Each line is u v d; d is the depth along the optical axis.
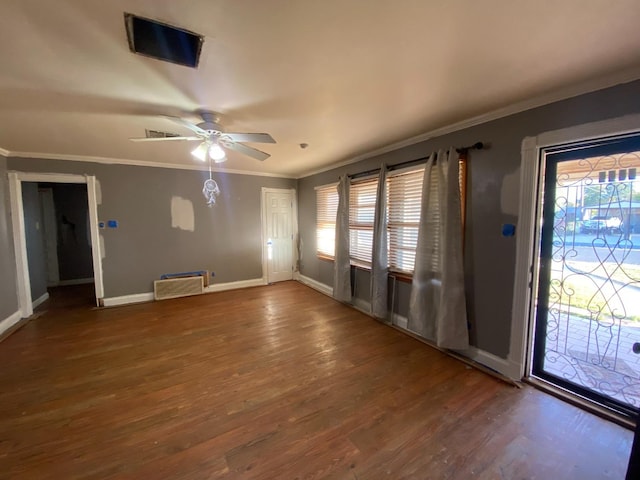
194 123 2.54
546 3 1.16
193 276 4.94
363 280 4.14
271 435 1.81
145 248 4.60
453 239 2.69
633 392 1.93
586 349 2.13
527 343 2.37
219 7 1.18
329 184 4.80
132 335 3.30
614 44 1.45
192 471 1.55
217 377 2.46
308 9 1.20
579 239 2.12
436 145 2.93
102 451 1.69
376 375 2.47
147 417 1.97
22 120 2.50
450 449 1.70
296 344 3.07
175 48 1.48
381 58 1.60
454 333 2.70
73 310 4.18
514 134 2.30
